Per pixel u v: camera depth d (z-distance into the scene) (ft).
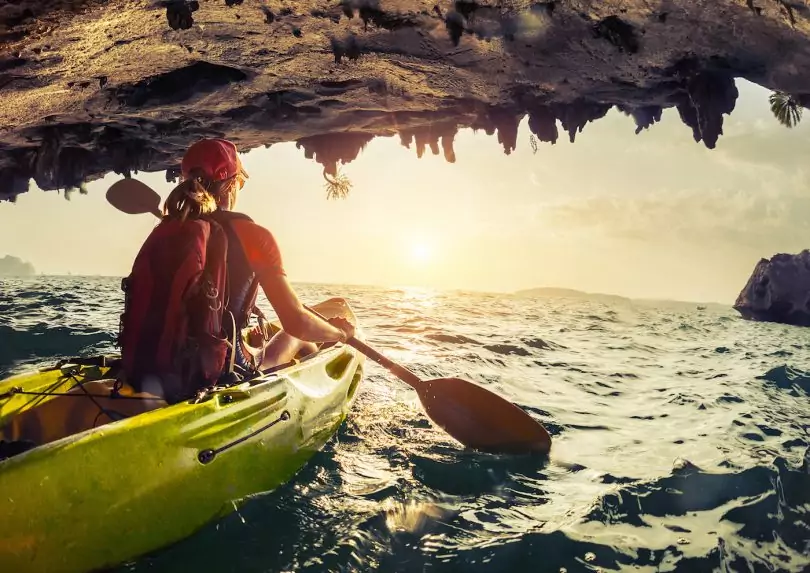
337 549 6.77
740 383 16.92
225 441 7.27
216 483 7.05
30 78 12.71
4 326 20.33
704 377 18.04
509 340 24.47
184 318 6.97
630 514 7.93
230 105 17.29
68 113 17.06
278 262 7.56
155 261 6.97
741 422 12.41
